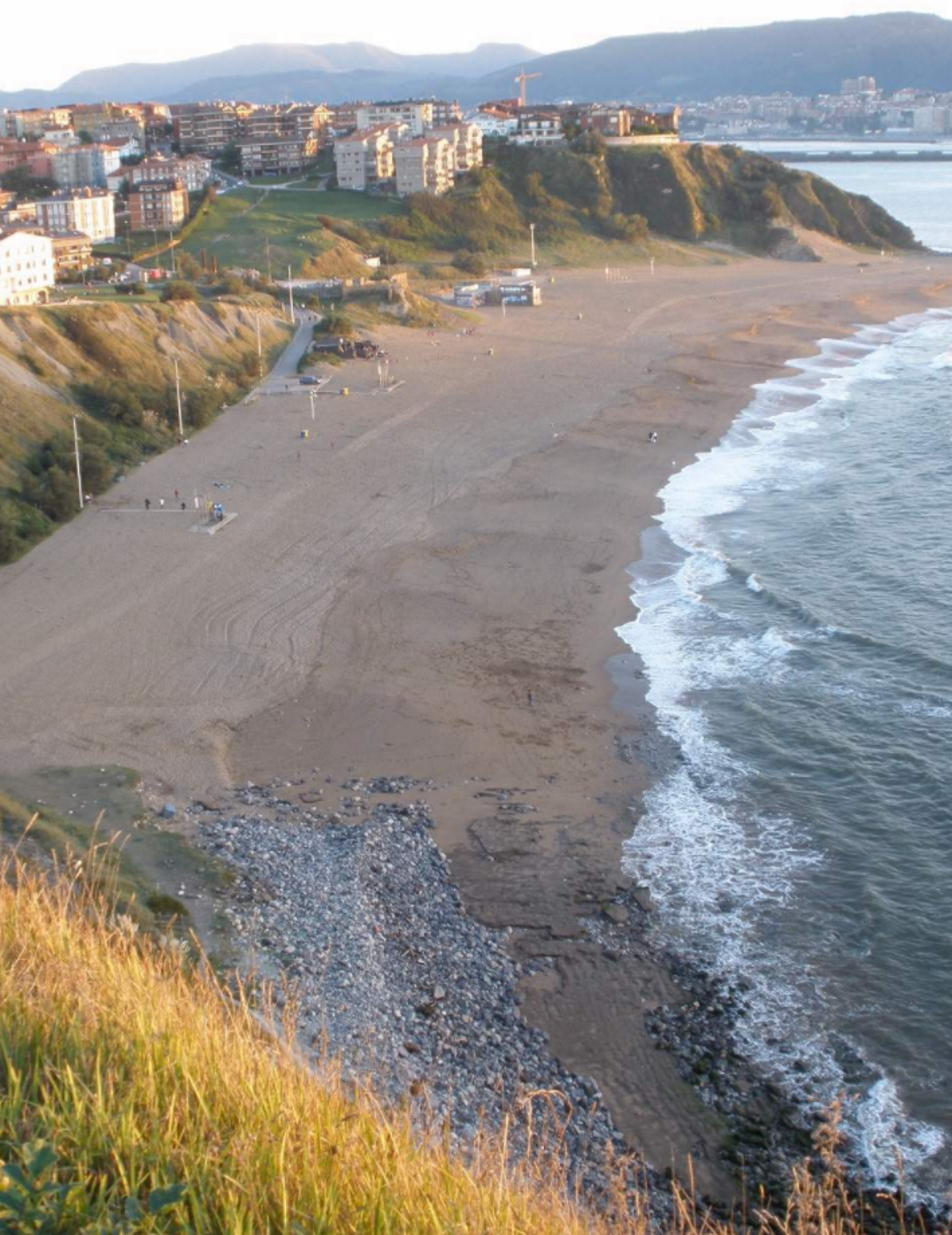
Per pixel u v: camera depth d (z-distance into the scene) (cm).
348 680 5062
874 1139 2645
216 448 8612
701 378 11044
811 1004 3094
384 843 3831
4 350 8506
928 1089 2794
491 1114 2578
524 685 5031
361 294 13625
